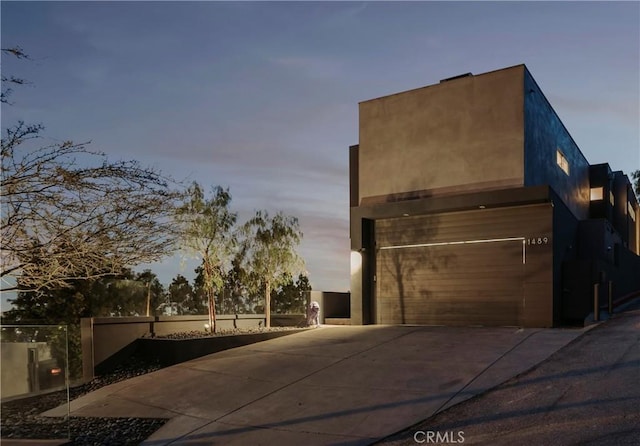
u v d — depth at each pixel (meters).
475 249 15.44
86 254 6.69
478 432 6.46
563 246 15.39
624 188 30.80
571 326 13.77
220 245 15.10
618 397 6.92
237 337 13.73
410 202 16.33
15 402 7.59
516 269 14.63
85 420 8.28
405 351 11.62
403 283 16.78
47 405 7.91
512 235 14.80
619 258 20.22
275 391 9.26
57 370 8.07
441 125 16.61
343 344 13.10
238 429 7.55
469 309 15.37
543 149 17.27
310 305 17.45
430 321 16.09
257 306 19.62
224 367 11.31
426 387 8.67
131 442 7.19
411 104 17.31
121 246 6.95
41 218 6.35
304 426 7.45
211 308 15.13
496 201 14.63
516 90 15.37
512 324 14.55
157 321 13.94
